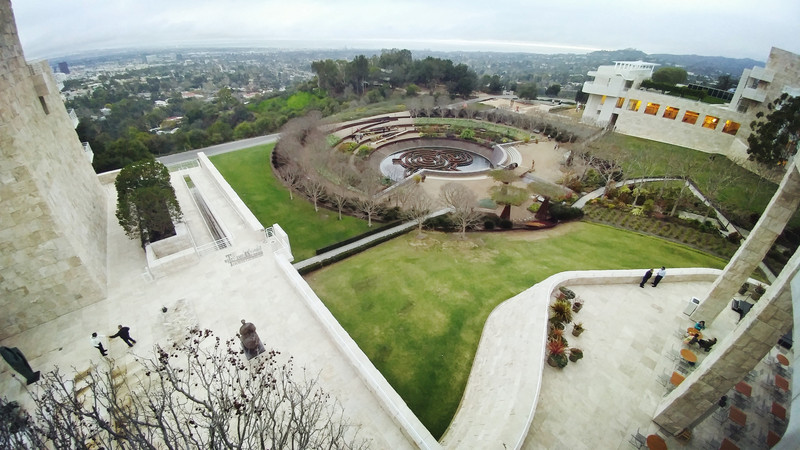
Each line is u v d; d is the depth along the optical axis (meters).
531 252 36.81
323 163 49.72
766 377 19.78
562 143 71.88
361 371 17.95
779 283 13.27
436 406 21.39
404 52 132.25
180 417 16.00
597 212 46.44
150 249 25.48
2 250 18.42
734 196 46.94
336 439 13.23
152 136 69.12
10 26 21.09
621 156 54.47
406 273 32.75
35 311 20.38
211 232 31.34
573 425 17.23
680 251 37.28
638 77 73.62
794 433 7.62
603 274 26.83
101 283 22.88
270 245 27.80
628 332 22.62
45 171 21.17
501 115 83.56
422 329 26.44
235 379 17.72
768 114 51.72
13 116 18.80
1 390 17.03
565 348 20.98
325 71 112.75
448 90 111.94
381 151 67.06
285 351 19.45
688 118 62.84
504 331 24.09
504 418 16.58
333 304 29.17
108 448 11.62
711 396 15.47
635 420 17.61
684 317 23.94
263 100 127.19
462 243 38.91
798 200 17.91
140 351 19.12
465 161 65.94
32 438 11.21
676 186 49.88
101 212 30.77
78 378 17.44
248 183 50.69
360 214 44.84
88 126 61.81
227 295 23.05
